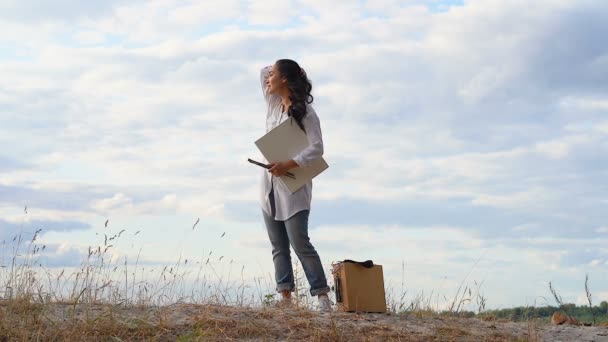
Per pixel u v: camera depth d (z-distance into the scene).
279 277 7.00
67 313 6.09
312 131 6.70
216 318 6.18
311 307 6.87
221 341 5.79
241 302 6.84
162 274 6.68
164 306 6.52
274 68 6.81
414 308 7.49
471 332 6.48
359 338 6.03
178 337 5.79
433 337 6.21
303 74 6.84
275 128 6.67
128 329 5.88
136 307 6.46
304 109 6.68
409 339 6.10
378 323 6.48
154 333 5.84
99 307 6.32
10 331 5.62
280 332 6.05
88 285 6.47
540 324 7.11
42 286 6.41
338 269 7.07
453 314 7.30
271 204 6.90
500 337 6.42
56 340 5.62
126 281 6.57
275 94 6.97
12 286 6.32
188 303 6.68
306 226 6.81
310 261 6.79
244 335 5.95
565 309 7.51
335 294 7.09
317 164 6.72
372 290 7.03
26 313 5.99
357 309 6.92
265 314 6.39
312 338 5.91
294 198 6.76
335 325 6.18
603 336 6.61
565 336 6.60
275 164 6.64
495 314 7.46
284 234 7.01
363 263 7.02
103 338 5.70
